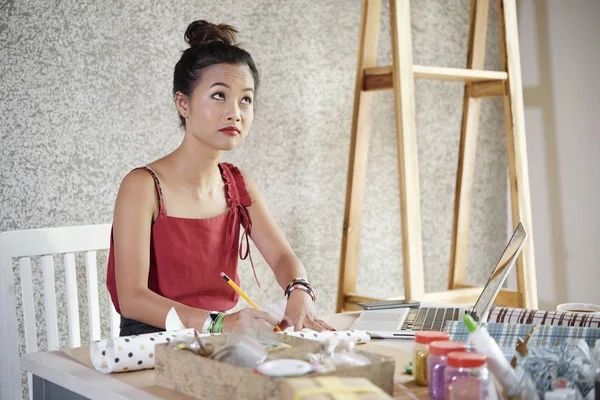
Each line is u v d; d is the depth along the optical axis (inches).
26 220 91.3
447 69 109.6
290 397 35.5
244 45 107.4
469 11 133.1
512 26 117.6
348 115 118.9
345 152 118.9
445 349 40.7
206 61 68.5
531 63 133.0
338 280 112.0
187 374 42.0
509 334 48.2
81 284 95.2
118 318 85.3
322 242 117.1
